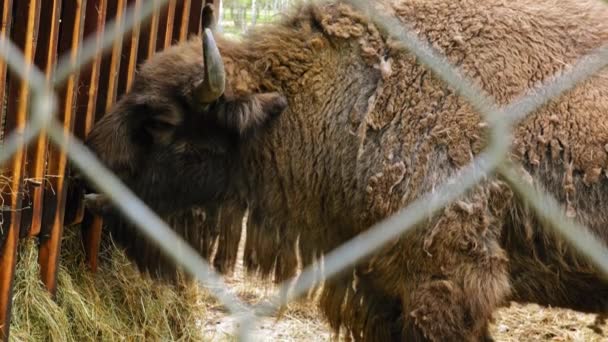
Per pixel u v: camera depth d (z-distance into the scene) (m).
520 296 4.60
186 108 4.50
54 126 4.38
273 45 4.59
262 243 4.73
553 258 4.50
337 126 4.54
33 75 4.23
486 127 4.39
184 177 4.58
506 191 4.41
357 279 4.71
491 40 4.45
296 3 4.70
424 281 4.45
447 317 4.41
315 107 4.56
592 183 4.41
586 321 5.69
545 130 4.41
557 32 4.47
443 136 4.41
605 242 4.45
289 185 4.62
